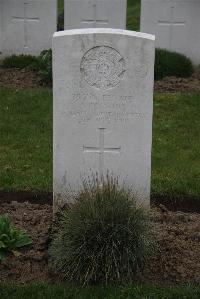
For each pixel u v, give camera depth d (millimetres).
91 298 2465
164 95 4840
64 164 2941
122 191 2713
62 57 2807
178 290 2500
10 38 6008
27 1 5902
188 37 5918
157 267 2674
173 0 5828
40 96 4781
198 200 3391
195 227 3008
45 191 3445
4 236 2752
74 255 2582
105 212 2592
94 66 2816
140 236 2594
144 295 2471
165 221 3090
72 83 2836
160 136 4211
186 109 4625
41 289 2520
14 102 4676
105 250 2561
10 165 3748
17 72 5527
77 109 2869
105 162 2939
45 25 5953
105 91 2842
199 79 5465
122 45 2787
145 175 2947
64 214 2699
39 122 4398
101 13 5938
